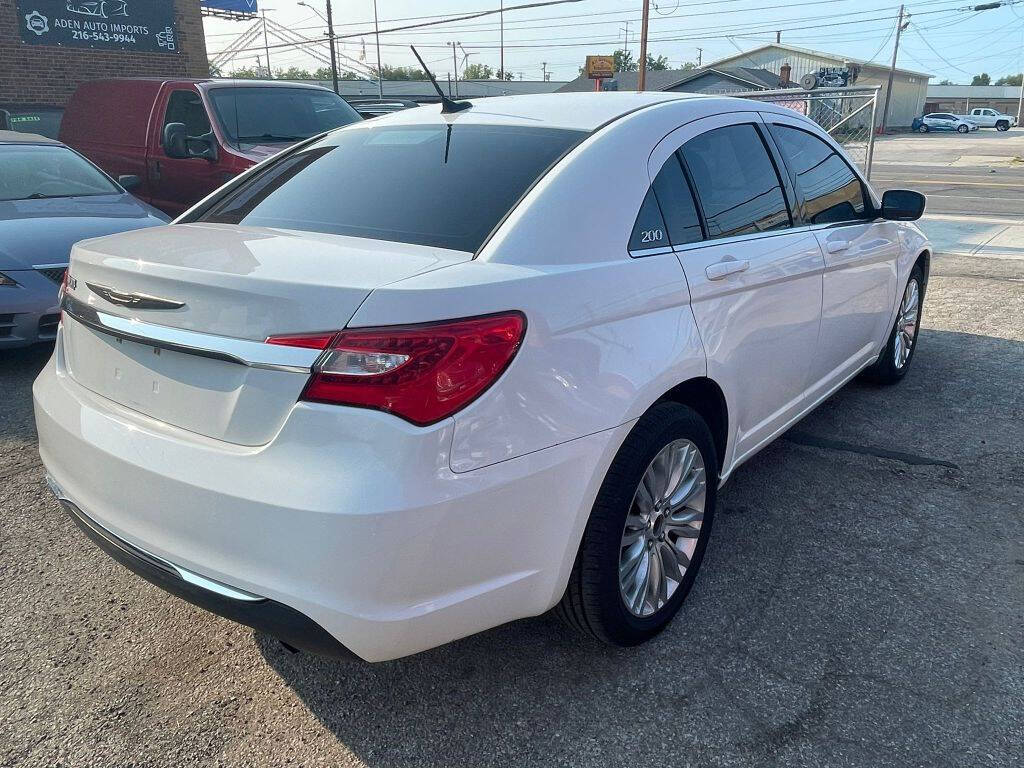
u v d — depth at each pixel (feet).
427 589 6.24
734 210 9.73
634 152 8.51
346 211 8.36
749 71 148.66
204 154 25.70
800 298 10.70
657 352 7.82
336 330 5.96
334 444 5.97
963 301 23.61
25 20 45.98
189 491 6.41
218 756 7.16
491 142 8.85
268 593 6.16
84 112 31.91
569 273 7.17
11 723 7.54
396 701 7.79
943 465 12.80
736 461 10.11
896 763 6.90
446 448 6.09
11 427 14.62
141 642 8.73
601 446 7.16
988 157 108.17
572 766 6.98
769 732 7.29
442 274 6.48
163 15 52.03
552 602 7.37
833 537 10.64
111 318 7.20
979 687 7.80
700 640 8.59
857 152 37.83
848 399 15.78
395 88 187.73
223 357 6.32
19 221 18.44
